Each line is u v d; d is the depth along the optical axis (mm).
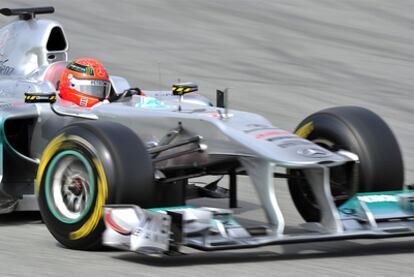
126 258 20797
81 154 21203
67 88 26859
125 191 20641
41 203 22172
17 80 27953
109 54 55594
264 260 20891
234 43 59969
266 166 21234
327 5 70438
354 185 22797
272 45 59969
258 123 23391
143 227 19922
